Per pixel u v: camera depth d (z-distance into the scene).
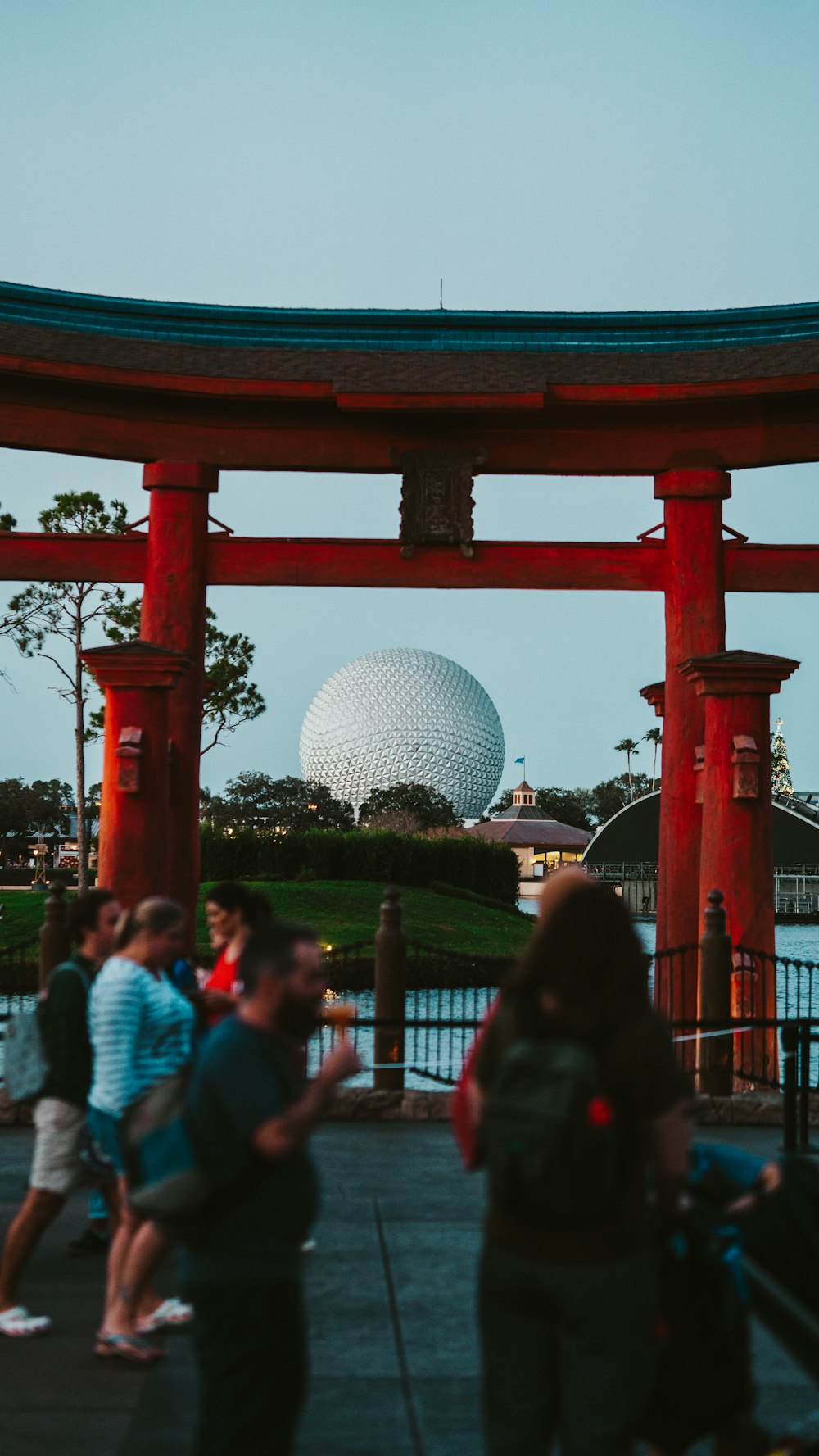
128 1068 6.04
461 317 18.48
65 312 17.52
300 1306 4.16
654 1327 3.79
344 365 17.45
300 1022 4.27
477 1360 5.96
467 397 16.11
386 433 17.06
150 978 6.27
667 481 17.00
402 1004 12.32
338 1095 11.55
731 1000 12.85
